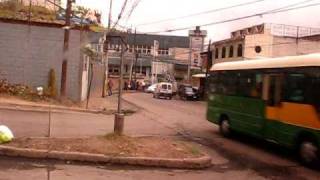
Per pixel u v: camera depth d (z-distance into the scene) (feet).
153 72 338.95
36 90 91.97
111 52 298.35
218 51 218.79
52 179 31.71
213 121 65.87
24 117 66.13
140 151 40.75
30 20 93.45
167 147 43.45
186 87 187.21
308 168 41.93
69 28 90.68
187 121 81.41
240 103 57.00
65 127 59.62
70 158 37.99
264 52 195.31
